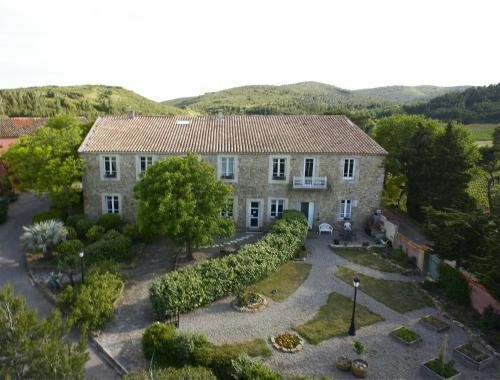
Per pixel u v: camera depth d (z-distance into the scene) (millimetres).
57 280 22328
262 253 23203
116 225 30156
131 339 17703
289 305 20672
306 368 15664
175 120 35156
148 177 23844
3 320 10625
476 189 42594
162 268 25156
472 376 15445
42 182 30219
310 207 31688
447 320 19578
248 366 14164
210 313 19703
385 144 39531
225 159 30266
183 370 13195
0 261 26891
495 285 17109
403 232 32094
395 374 15445
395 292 22469
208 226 23750
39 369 10297
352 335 18000
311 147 30594
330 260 26719
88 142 30688
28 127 54938
